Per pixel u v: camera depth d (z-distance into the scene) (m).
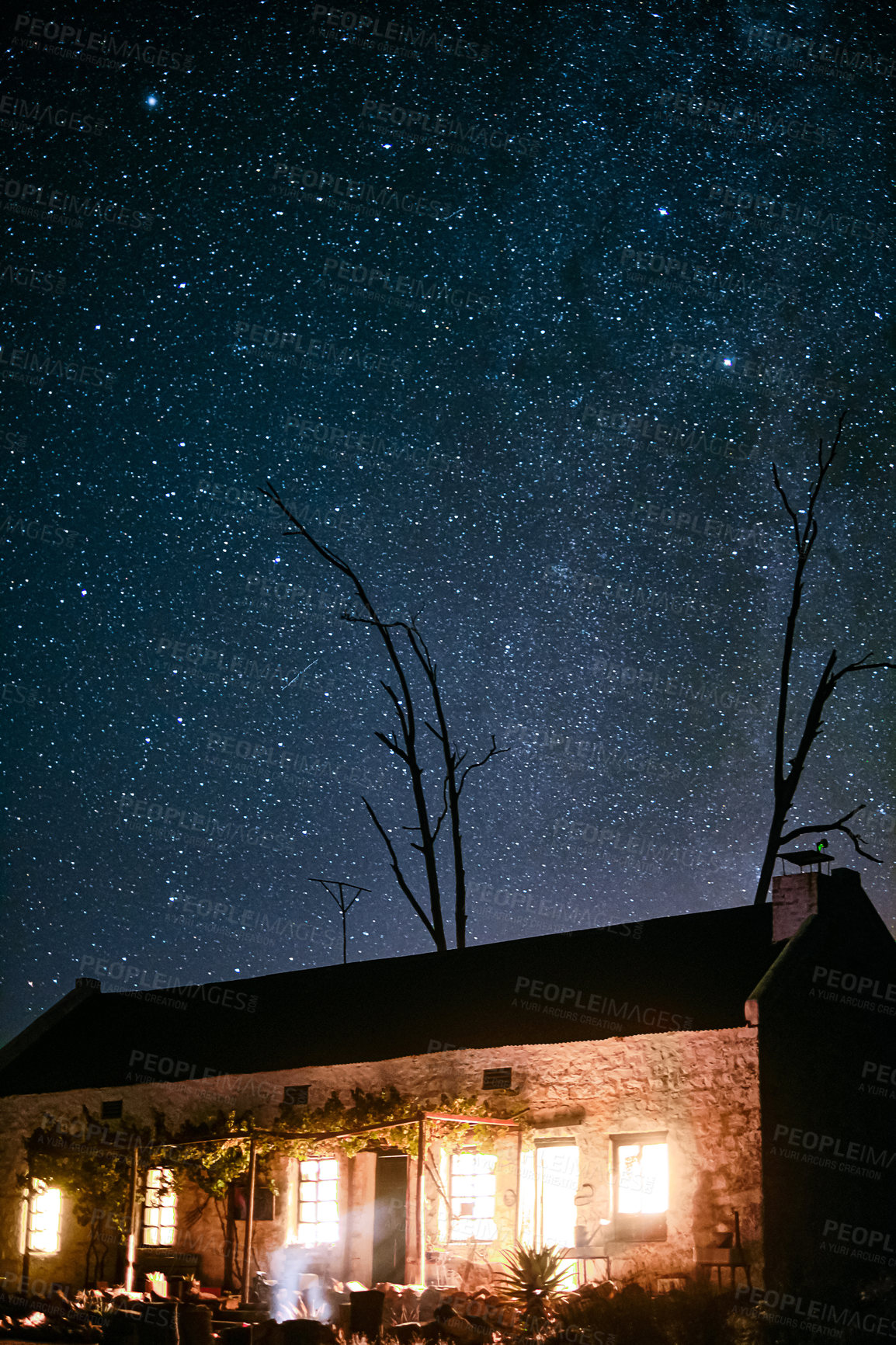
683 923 18.84
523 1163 16.72
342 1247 18.12
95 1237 20.62
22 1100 22.25
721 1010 15.84
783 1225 14.72
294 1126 18.83
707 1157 15.16
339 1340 14.27
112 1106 21.09
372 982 21.42
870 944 17.48
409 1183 17.56
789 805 26.89
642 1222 15.49
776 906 17.25
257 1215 19.14
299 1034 20.36
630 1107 16.02
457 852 29.98
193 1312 13.92
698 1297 13.96
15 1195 21.78
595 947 19.17
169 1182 20.11
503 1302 14.97
